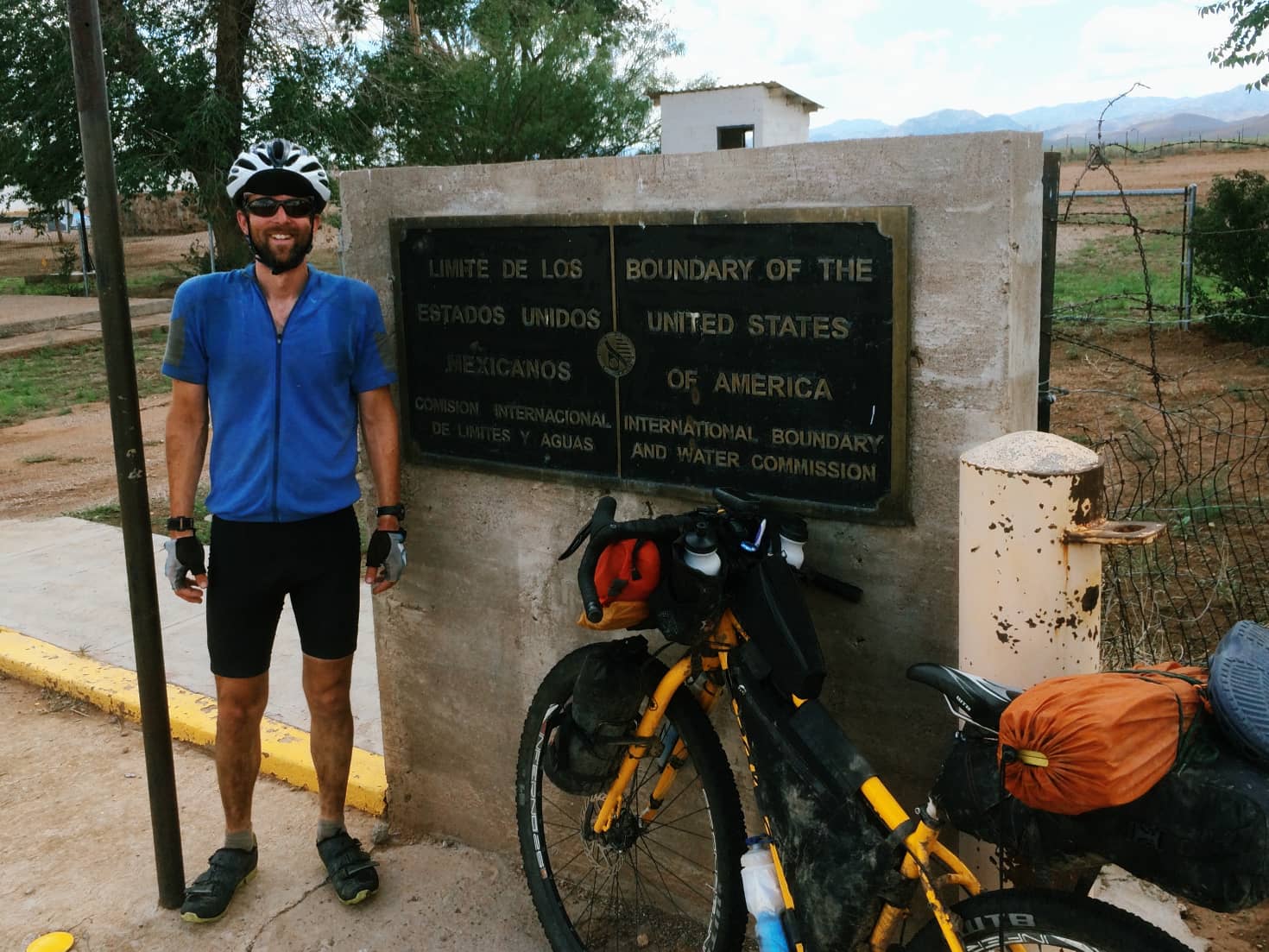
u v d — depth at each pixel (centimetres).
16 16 2144
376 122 2291
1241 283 1214
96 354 1673
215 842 360
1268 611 476
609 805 274
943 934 201
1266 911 291
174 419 293
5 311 2047
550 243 283
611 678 257
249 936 311
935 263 229
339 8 2197
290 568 297
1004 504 213
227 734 313
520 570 319
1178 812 168
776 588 226
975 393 230
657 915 314
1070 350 1196
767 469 259
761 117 2720
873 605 256
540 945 304
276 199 277
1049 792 173
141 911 324
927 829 203
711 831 279
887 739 263
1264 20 1295
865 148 233
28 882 341
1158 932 183
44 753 427
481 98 2247
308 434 293
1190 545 570
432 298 310
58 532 694
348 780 367
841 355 243
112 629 527
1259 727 162
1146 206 2500
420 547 338
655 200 264
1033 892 196
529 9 2350
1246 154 5169
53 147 2270
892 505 243
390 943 307
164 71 2194
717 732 292
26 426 1166
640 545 241
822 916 216
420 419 323
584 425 289
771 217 245
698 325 262
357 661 481
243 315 288
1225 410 888
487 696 337
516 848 344
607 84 2344
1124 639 402
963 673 201
